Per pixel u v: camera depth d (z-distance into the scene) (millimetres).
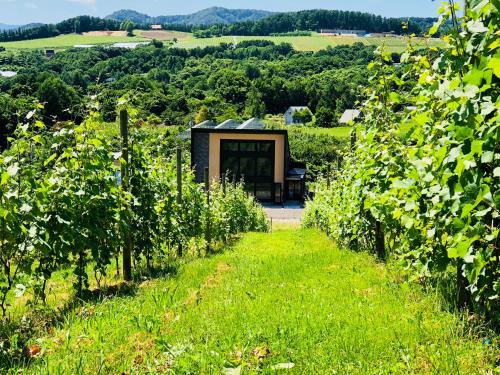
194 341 4777
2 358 4578
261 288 7250
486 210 3789
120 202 8766
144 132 10289
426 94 5457
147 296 6906
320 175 24125
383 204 7609
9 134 7250
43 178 7445
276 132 50250
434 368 3922
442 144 4734
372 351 4383
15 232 6254
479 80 3672
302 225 30250
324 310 5727
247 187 51000
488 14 3984
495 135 3641
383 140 7926
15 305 7422
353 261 9320
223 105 92812
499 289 4102
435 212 5070
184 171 15656
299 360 4273
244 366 3984
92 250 7773
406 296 6188
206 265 10125
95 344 4699
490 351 4223
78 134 8016
